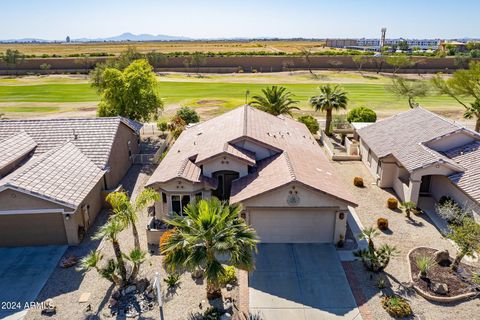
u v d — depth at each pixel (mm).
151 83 45781
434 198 29359
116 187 31609
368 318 17109
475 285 18875
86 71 110062
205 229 15781
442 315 17172
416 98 70500
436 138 29312
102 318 17281
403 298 18266
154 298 18438
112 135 31672
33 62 112812
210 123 35844
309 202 22281
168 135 45344
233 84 86875
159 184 24328
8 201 22250
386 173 31250
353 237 23906
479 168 25844
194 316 17281
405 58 103500
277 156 26719
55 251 22891
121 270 19109
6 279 20188
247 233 16406
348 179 33656
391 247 22703
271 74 104375
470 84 48969
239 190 23891
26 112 60656
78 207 24031
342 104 45406
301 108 62125
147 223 25469
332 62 113000
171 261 16094
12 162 27297
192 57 112250
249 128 28891
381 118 55594
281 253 22203
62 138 31422
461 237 19172
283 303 18047
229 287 19188
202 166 26062
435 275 19719
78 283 19844
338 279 19797
